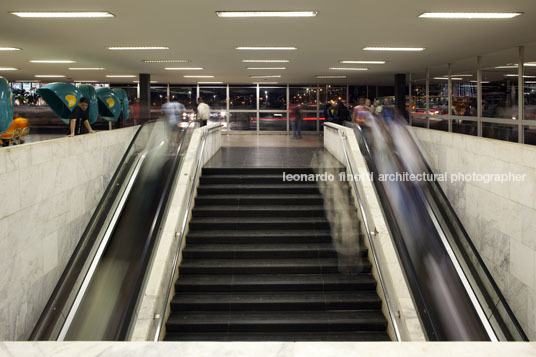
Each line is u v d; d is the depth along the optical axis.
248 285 6.99
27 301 5.09
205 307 6.62
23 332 4.99
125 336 4.88
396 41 8.64
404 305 5.57
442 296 6.03
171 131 11.29
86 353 1.34
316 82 21.70
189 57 11.14
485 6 5.67
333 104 23.30
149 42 8.64
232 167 10.51
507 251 5.83
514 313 5.63
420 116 17.02
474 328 5.61
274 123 23.55
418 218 7.85
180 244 7.27
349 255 7.72
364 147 9.36
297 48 9.54
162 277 6.05
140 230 7.26
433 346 1.36
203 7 5.68
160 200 7.57
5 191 4.62
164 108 19.34
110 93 10.94
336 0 5.35
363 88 23.25
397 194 8.80
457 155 7.71
